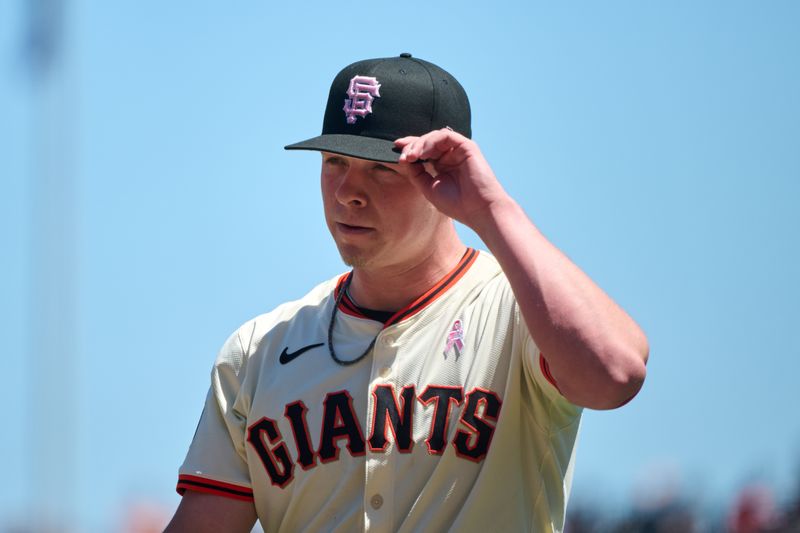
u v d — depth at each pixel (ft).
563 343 38.37
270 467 44.27
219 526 45.24
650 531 118.21
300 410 44.06
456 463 41.91
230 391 46.21
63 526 186.91
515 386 42.34
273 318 47.21
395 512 41.86
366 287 45.34
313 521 43.14
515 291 39.17
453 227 46.11
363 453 42.78
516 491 41.96
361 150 42.96
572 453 44.19
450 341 43.52
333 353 44.73
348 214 43.47
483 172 40.52
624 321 39.42
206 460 45.57
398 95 44.75
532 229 40.19
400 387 43.14
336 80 46.34
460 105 46.37
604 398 38.81
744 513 107.14
